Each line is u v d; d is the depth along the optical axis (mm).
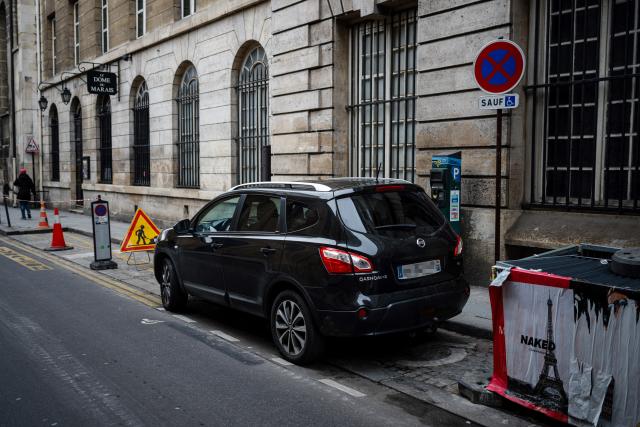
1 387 4898
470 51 8156
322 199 5305
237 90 14195
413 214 5500
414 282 5168
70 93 23281
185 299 7477
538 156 7918
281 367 5383
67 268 11031
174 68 16562
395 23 9844
